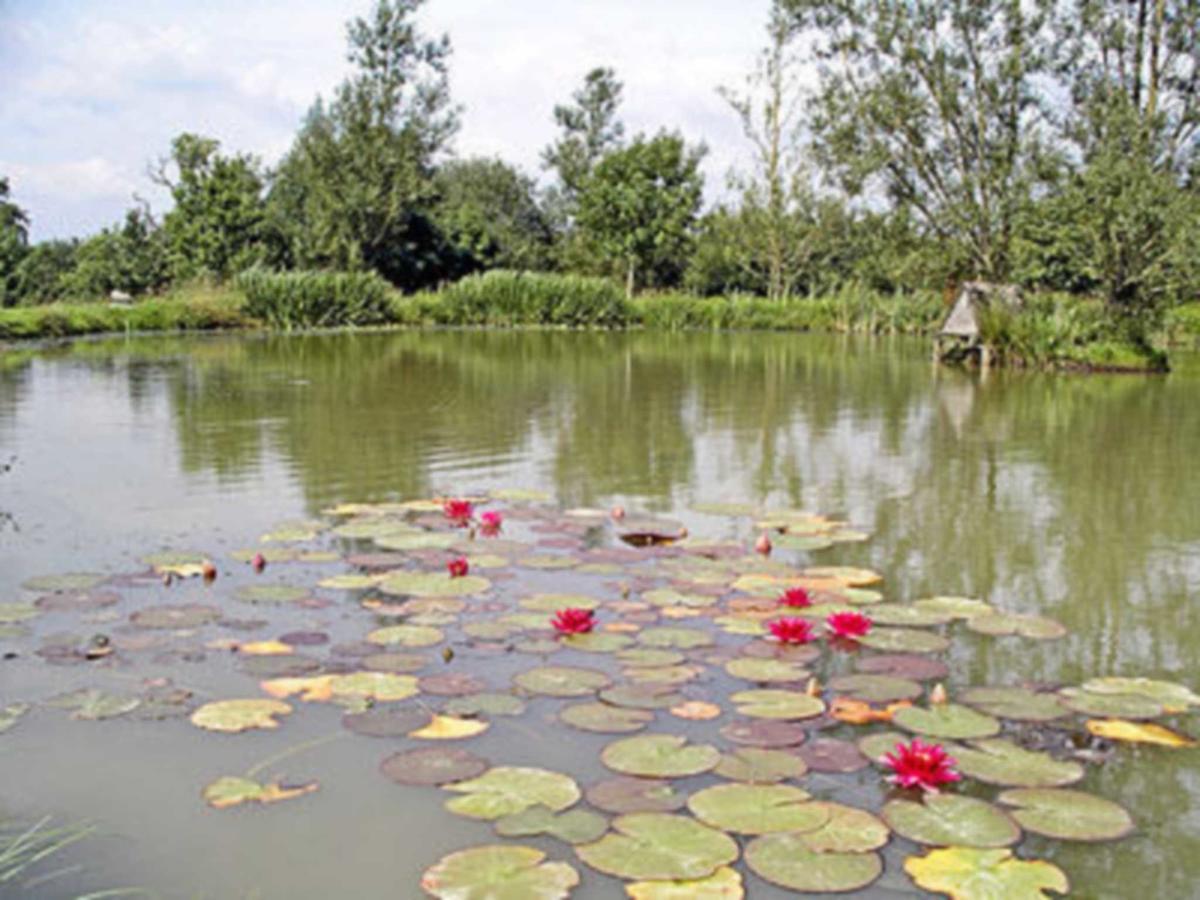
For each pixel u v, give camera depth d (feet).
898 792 8.94
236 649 11.88
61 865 7.80
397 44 113.29
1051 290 74.08
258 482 21.20
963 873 7.66
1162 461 25.75
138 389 37.27
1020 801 8.82
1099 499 21.20
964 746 9.78
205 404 33.32
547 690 10.83
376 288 87.97
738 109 108.58
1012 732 10.24
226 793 8.74
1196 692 11.39
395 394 37.01
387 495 20.17
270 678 11.07
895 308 90.63
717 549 16.47
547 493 20.63
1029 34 60.23
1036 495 21.50
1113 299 55.52
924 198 65.62
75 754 9.44
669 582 14.69
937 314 88.79
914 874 7.67
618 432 28.94
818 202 107.65
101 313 71.46
